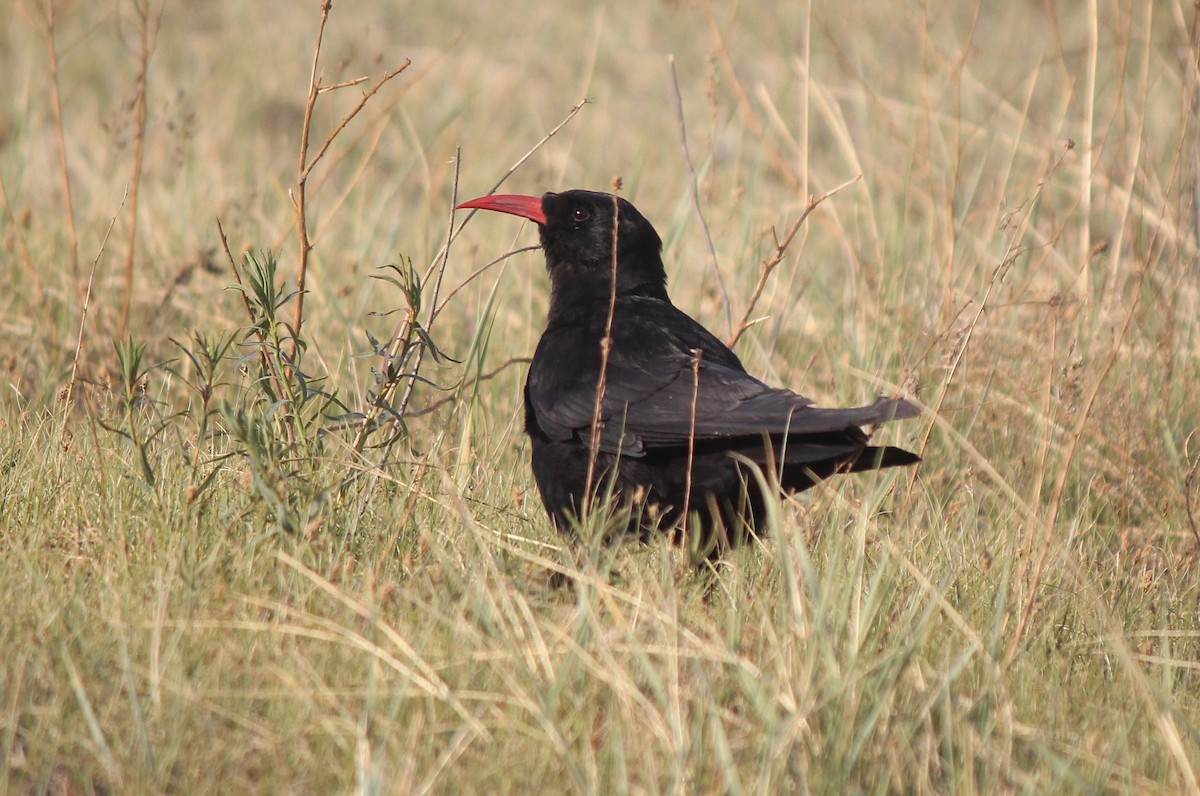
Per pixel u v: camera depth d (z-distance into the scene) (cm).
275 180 1911
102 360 1391
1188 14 1839
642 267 1189
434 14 3084
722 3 3033
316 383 1338
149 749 679
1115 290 1455
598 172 2312
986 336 1384
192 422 1234
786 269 1739
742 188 1650
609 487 1020
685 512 1020
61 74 2573
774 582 955
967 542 1114
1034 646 910
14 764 678
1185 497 1189
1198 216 1516
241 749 704
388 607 858
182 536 894
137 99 1778
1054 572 1038
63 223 1761
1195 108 1521
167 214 1852
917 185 2017
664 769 701
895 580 952
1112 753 747
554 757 705
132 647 768
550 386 1094
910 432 1312
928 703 737
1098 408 1316
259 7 3002
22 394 1325
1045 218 1838
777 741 699
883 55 2670
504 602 825
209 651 777
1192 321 1470
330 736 714
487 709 749
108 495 980
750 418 962
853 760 705
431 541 929
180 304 1545
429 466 1023
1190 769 716
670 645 762
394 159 2350
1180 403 1380
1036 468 1259
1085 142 1622
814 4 2745
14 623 778
